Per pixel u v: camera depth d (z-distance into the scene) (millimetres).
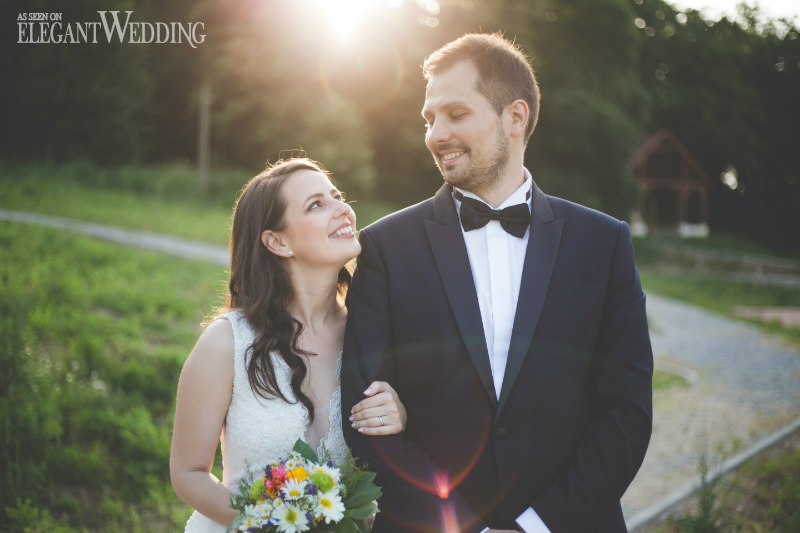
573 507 1909
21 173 15633
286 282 2232
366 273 2191
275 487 1766
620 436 1943
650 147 37719
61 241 9359
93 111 18703
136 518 3809
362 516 1771
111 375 5398
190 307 7652
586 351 2043
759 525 3871
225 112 21234
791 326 12562
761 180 43031
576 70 24703
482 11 23562
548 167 24453
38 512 3754
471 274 2100
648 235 33188
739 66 42531
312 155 20703
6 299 6184
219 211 16641
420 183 25781
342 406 2098
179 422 2100
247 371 2084
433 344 2059
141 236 11617
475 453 2002
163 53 21562
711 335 11000
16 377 4785
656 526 3871
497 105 2066
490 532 1896
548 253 2076
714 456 5051
